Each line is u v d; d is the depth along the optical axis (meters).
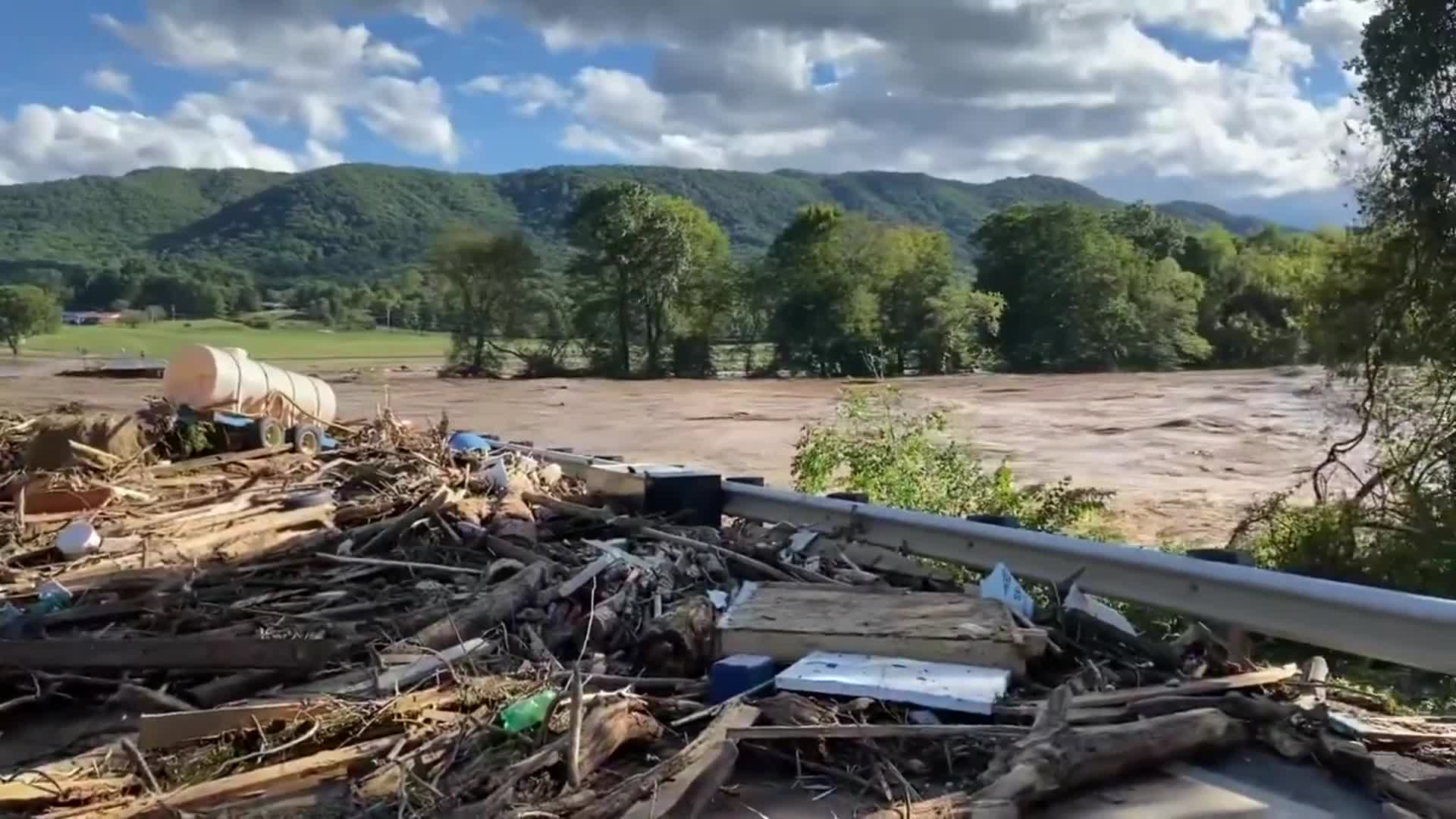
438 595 8.06
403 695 5.79
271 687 6.34
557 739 4.96
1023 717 5.25
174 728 5.46
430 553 9.34
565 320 83.19
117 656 6.47
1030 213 88.75
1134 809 4.64
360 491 12.35
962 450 15.02
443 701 5.68
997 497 12.54
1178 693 5.58
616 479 11.45
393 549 9.57
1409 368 13.52
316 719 5.44
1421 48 13.48
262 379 16.28
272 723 5.50
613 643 6.90
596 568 8.01
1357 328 13.91
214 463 14.12
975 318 82.94
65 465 13.04
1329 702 6.12
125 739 5.41
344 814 4.52
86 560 9.10
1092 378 64.88
